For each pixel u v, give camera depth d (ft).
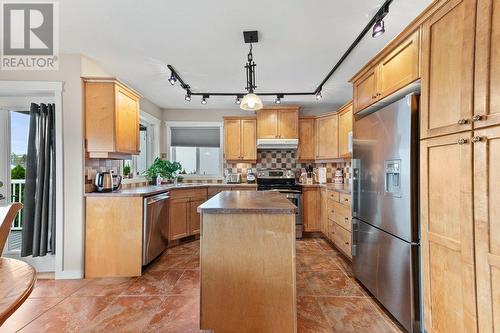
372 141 7.38
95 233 9.17
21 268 3.33
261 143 15.55
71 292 8.01
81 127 9.09
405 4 6.33
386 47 6.62
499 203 3.81
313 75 10.93
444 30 4.83
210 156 17.38
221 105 16.16
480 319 4.09
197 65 9.96
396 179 6.37
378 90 7.14
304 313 6.82
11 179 9.77
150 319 6.56
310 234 14.61
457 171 4.54
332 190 12.38
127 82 11.87
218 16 6.84
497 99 3.83
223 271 5.66
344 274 9.33
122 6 6.43
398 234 6.19
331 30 7.50
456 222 4.58
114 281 8.82
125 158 10.75
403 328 6.16
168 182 16.07
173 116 16.96
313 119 15.79
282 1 6.23
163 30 7.53
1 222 4.04
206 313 5.67
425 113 5.36
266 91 13.12
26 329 6.15
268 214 5.63
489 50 3.94
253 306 5.65
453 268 4.64
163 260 10.92
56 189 9.04
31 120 9.09
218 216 5.66
